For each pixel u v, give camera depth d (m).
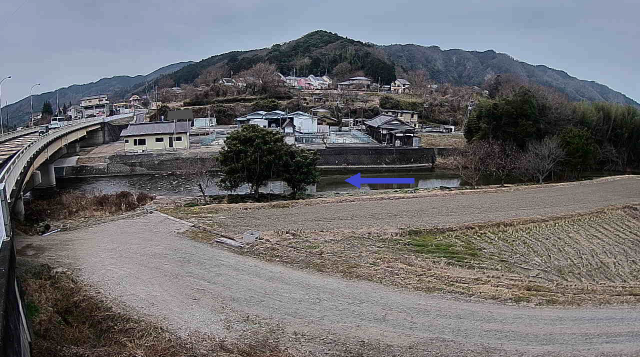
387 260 13.05
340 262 12.66
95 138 46.62
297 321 9.20
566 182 28.72
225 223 16.84
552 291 10.82
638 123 39.28
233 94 71.44
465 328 8.84
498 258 13.87
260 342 8.40
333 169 38.06
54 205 19.81
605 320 9.13
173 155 36.62
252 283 11.06
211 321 9.18
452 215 18.56
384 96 71.62
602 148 38.88
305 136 44.72
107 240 14.52
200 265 12.26
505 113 35.72
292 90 78.38
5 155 19.78
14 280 7.24
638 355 7.91
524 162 31.28
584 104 41.62
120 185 30.70
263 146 23.05
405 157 40.09
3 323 5.34
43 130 33.34
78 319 9.34
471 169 33.25
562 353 7.97
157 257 12.88
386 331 8.77
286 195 25.17
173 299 10.16
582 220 18.41
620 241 15.97
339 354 7.99
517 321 9.10
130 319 9.20
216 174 33.16
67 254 13.15
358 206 20.03
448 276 11.76
